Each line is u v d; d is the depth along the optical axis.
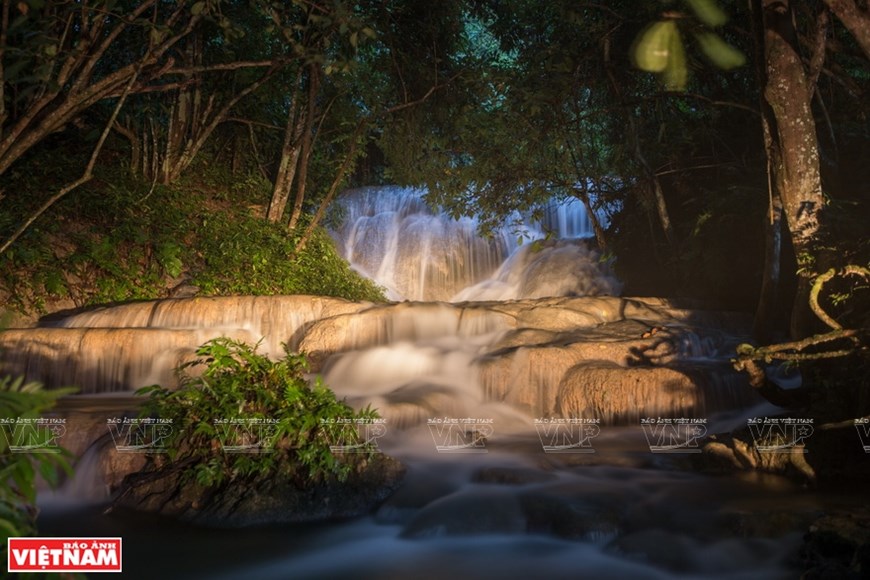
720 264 11.70
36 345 9.23
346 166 14.52
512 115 12.68
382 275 16.97
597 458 7.01
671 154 12.85
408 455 7.30
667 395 7.97
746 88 12.21
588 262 15.29
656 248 13.27
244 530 5.80
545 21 13.03
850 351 5.96
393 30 13.84
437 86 13.60
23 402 2.21
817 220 7.32
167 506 6.11
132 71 9.92
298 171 15.63
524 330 9.66
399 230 17.42
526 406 8.57
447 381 9.03
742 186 11.09
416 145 14.14
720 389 8.08
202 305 10.66
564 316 10.10
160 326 10.61
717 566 4.92
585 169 13.69
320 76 14.66
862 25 5.68
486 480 6.54
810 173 7.29
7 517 2.39
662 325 9.81
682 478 6.54
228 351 6.71
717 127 12.82
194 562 5.18
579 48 12.61
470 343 9.82
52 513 6.25
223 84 14.57
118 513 6.19
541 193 13.23
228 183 15.20
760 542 5.12
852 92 10.22
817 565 4.55
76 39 11.30
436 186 14.16
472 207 14.09
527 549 5.42
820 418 6.62
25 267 11.52
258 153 15.82
